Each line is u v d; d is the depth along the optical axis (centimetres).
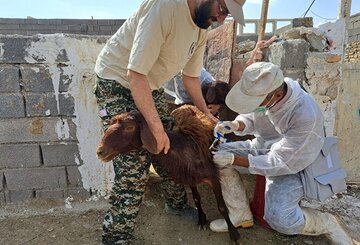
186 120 272
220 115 356
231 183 290
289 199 260
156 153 225
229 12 200
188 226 306
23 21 1262
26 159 329
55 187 340
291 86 253
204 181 268
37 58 310
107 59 249
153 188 363
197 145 265
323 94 356
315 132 245
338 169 278
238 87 243
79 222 312
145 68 210
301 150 248
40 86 316
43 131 325
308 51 344
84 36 315
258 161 263
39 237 289
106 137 229
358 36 1032
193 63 276
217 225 293
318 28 347
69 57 315
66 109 324
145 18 211
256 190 308
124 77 244
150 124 218
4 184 332
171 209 321
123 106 251
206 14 213
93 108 329
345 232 275
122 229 258
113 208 257
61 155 334
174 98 423
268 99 239
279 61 345
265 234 294
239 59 392
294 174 271
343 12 345
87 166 340
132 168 246
